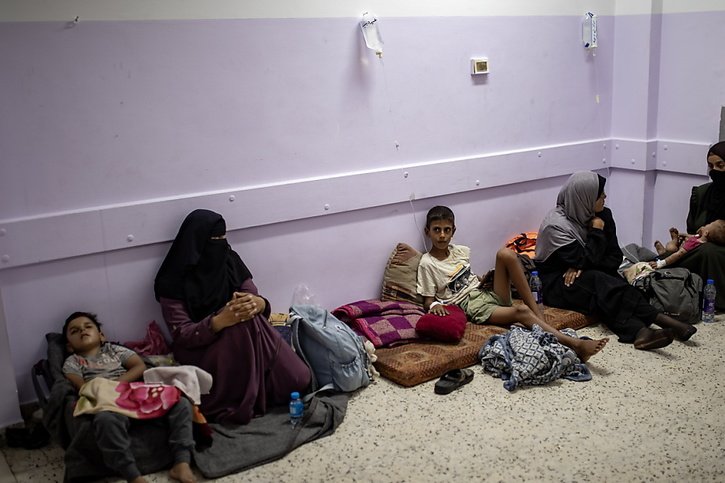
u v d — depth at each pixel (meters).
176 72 3.38
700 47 4.70
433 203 4.40
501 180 4.65
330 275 4.05
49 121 3.11
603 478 2.68
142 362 3.17
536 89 4.73
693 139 4.84
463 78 4.36
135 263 3.41
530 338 3.59
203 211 3.42
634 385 3.42
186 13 3.35
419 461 2.83
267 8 3.56
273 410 3.26
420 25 4.11
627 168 5.14
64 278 3.25
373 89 4.01
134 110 3.30
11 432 3.09
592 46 4.91
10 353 3.10
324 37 3.77
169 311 3.34
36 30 3.02
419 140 4.26
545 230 4.33
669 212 5.07
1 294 3.05
